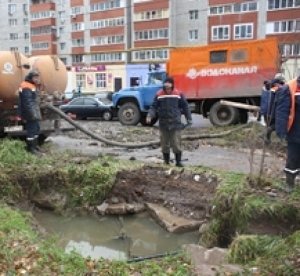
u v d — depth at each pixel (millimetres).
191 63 16750
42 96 11156
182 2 48438
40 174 8148
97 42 56156
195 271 4289
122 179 8117
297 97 6180
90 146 12344
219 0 45625
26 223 6074
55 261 4477
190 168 8055
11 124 11266
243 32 44562
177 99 8469
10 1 69250
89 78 50344
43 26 62500
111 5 53719
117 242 6910
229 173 7625
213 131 14930
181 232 6926
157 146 11859
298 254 4480
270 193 6367
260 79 15844
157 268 4324
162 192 7871
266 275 4172
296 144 6332
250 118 18297
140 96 18172
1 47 71062
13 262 4363
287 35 41375
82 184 8086
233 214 6148
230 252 5027
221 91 16438
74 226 7543
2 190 7879
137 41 51875
